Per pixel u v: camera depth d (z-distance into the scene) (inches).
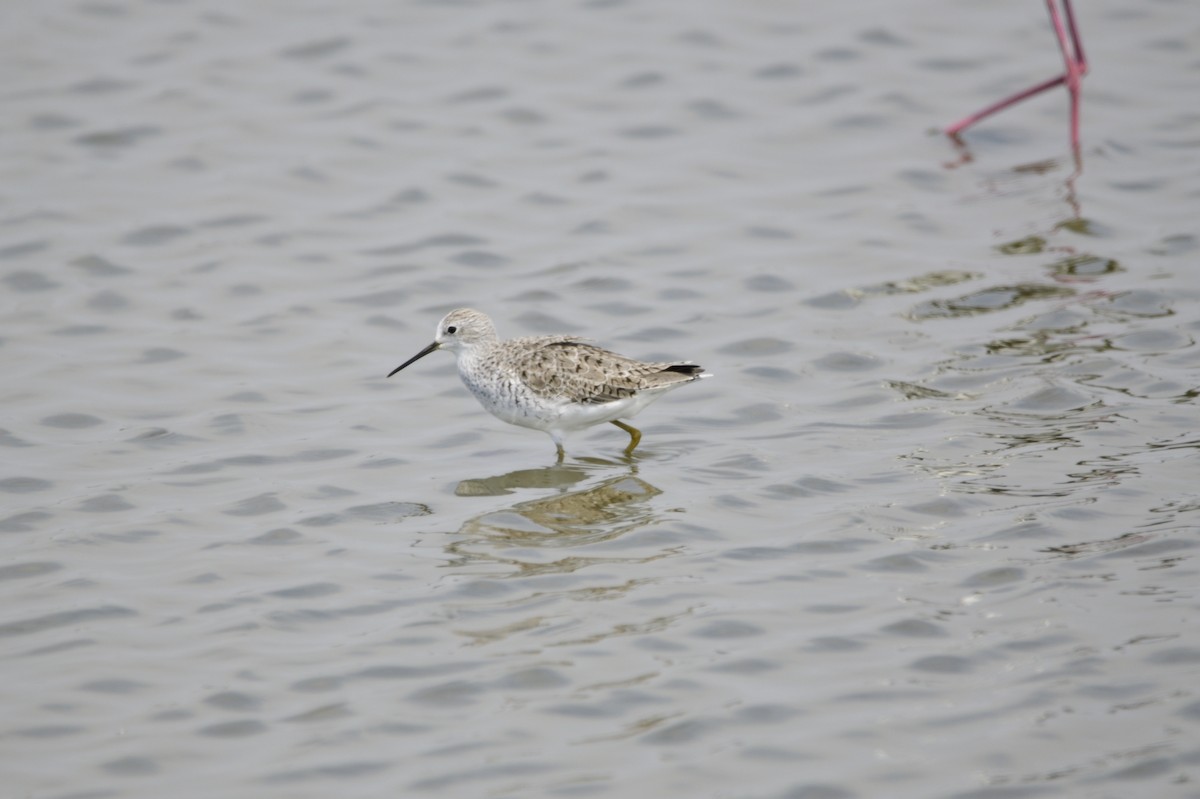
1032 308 697.6
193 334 713.6
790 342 687.7
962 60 998.4
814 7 1074.7
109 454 594.9
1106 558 487.8
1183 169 845.2
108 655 454.3
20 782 394.3
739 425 613.3
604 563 502.6
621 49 1024.9
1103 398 604.1
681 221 827.4
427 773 397.1
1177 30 1021.8
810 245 790.5
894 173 867.4
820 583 486.0
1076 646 442.3
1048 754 397.1
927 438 584.4
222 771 400.2
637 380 569.9
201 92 971.9
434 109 957.2
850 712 419.2
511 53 1023.6
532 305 739.4
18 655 454.3
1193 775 383.6
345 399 652.1
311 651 455.5
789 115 943.7
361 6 1083.3
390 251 802.8
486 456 596.1
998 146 895.7
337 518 541.3
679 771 395.9
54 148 907.4
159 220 830.5
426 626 466.9
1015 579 480.4
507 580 492.4
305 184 874.1
